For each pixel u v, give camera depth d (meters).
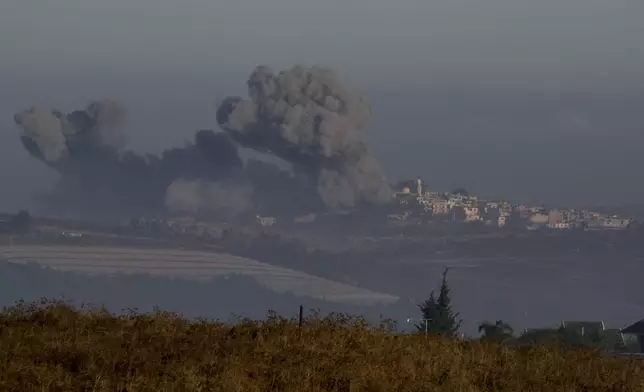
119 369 54.00
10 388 49.72
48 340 58.91
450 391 55.00
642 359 69.56
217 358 56.31
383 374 56.16
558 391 57.41
